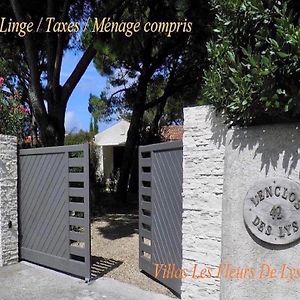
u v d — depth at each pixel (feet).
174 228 18.02
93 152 73.31
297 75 11.46
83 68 34.14
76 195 20.92
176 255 17.83
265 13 12.04
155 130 57.93
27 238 24.00
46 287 19.29
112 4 32.19
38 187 23.22
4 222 23.48
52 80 34.30
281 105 11.89
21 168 24.38
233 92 13.26
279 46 11.30
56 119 34.06
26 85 50.16
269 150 13.06
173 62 52.42
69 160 21.30
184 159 16.14
